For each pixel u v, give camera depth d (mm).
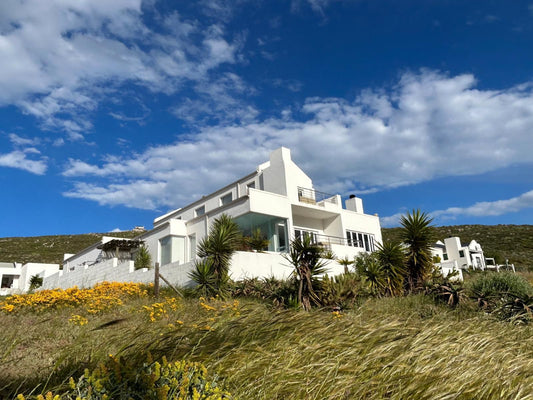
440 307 12500
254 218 21984
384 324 5539
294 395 3676
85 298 11461
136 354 4027
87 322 8203
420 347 4684
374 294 15156
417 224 17750
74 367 4031
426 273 17531
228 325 4836
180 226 24375
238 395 3564
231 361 4125
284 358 4266
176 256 23688
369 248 27859
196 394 3018
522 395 4035
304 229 25656
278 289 12938
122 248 26297
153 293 14453
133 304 11484
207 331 4586
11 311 9727
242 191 26375
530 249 50469
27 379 4039
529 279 25141
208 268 14648
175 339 4320
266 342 4613
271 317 5211
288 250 21734
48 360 5168
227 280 15023
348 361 4305
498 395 3988
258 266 18531
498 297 12336
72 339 6488
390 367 4230
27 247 64562
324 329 5074
